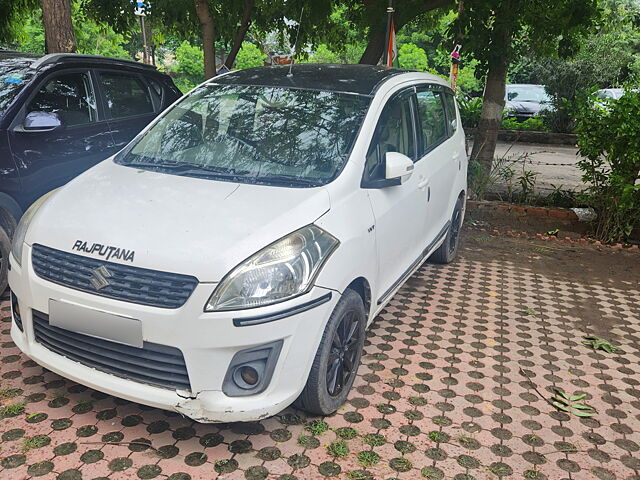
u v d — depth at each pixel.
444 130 5.53
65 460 2.88
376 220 3.61
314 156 3.64
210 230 2.92
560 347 4.49
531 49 9.20
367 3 9.52
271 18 11.41
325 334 3.10
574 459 3.18
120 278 2.80
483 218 8.05
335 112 3.94
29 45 32.66
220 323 2.70
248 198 3.23
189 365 2.74
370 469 2.97
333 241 3.12
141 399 2.83
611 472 3.10
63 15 7.37
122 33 11.68
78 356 3.01
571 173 12.62
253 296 2.75
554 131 18.84
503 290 5.63
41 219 3.19
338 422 3.34
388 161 3.61
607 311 5.29
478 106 18.62
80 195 3.35
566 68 18.55
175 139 3.98
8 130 4.55
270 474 2.88
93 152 5.29
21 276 3.08
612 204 7.32
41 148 4.77
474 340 4.49
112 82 5.79
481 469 3.04
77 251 2.93
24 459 2.87
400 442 3.20
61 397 3.38
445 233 5.60
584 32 8.30
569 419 3.55
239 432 3.18
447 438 3.27
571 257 6.86
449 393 3.72
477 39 7.80
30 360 3.75
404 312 4.93
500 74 8.26
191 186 3.39
